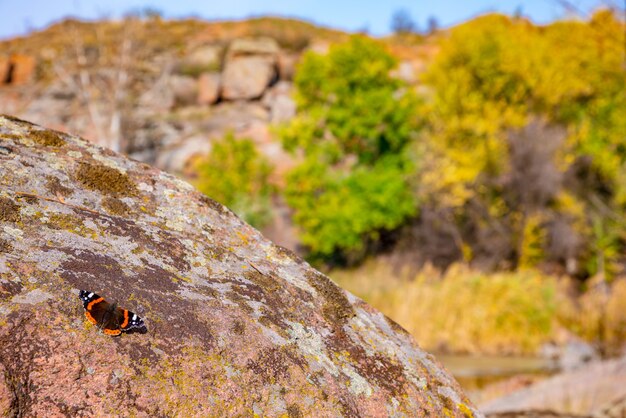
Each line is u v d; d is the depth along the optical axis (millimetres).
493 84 27734
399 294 18281
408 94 27016
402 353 2586
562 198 24125
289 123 28641
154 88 39250
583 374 10141
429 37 60375
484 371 14008
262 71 39906
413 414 2301
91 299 1830
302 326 2361
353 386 2236
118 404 1749
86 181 2555
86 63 32312
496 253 24016
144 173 2787
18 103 37438
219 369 1962
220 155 24984
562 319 18547
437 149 25672
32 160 2521
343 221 24766
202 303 2160
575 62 26375
